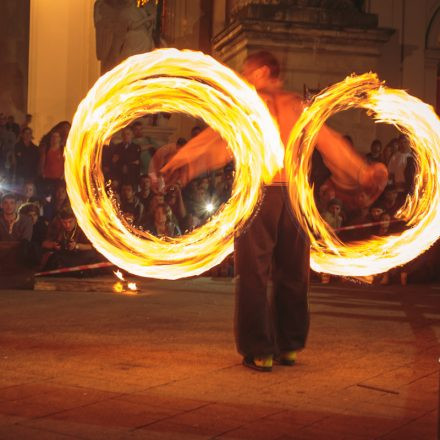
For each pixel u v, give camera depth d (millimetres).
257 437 4266
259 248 5914
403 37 18031
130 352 6379
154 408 4766
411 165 15133
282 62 16297
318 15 16359
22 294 10289
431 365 6133
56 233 12344
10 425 4371
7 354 6242
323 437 4293
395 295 11117
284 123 6199
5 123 16312
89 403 4848
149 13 18406
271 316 6145
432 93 18234
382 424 4547
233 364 6027
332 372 5852
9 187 15102
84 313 8492
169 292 10688
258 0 16672
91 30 20375
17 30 20016
